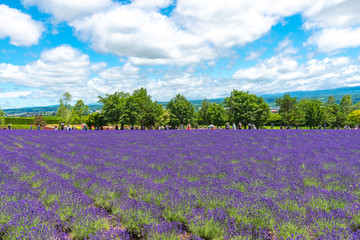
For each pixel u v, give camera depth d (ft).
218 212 12.04
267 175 20.40
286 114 218.79
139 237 11.28
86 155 30.48
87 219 11.32
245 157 29.55
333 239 9.54
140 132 87.40
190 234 11.45
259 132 81.41
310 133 77.25
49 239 9.73
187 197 14.14
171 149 37.17
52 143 45.52
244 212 12.14
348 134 71.87
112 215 13.10
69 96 205.67
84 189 16.25
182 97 216.54
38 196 15.20
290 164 24.56
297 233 10.34
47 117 248.52
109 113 154.51
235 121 185.57
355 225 11.15
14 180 17.69
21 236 9.62
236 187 16.65
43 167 21.97
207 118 254.27
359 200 14.08
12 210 11.81
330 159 27.20
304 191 15.53
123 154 31.48
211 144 45.44
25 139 53.62
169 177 19.75
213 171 21.11
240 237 9.92
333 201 13.94
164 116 205.36
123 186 16.28
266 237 10.32
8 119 210.79
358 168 22.59
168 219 12.28
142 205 12.94
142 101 172.55
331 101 385.50
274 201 13.42
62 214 12.22
